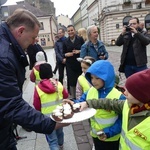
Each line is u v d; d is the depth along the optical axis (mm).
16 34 1841
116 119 2561
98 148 2760
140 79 1835
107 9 41906
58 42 7391
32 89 8148
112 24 41938
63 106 2059
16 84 1745
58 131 3584
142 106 1854
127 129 1930
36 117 1766
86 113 2062
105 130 2539
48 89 3334
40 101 3393
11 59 1743
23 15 1840
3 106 1683
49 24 65062
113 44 41094
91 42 5098
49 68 3479
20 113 1704
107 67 2568
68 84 6852
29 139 4223
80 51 5574
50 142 3346
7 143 1941
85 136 4191
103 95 2629
